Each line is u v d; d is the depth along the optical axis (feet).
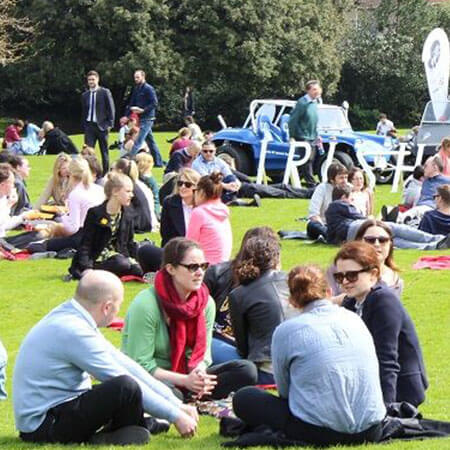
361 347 44.32
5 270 94.84
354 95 430.61
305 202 139.85
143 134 169.68
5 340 71.67
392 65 425.28
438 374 60.64
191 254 52.85
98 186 103.30
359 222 95.25
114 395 45.88
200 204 79.82
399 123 432.25
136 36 362.12
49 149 234.79
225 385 53.88
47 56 372.17
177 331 53.42
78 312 46.93
